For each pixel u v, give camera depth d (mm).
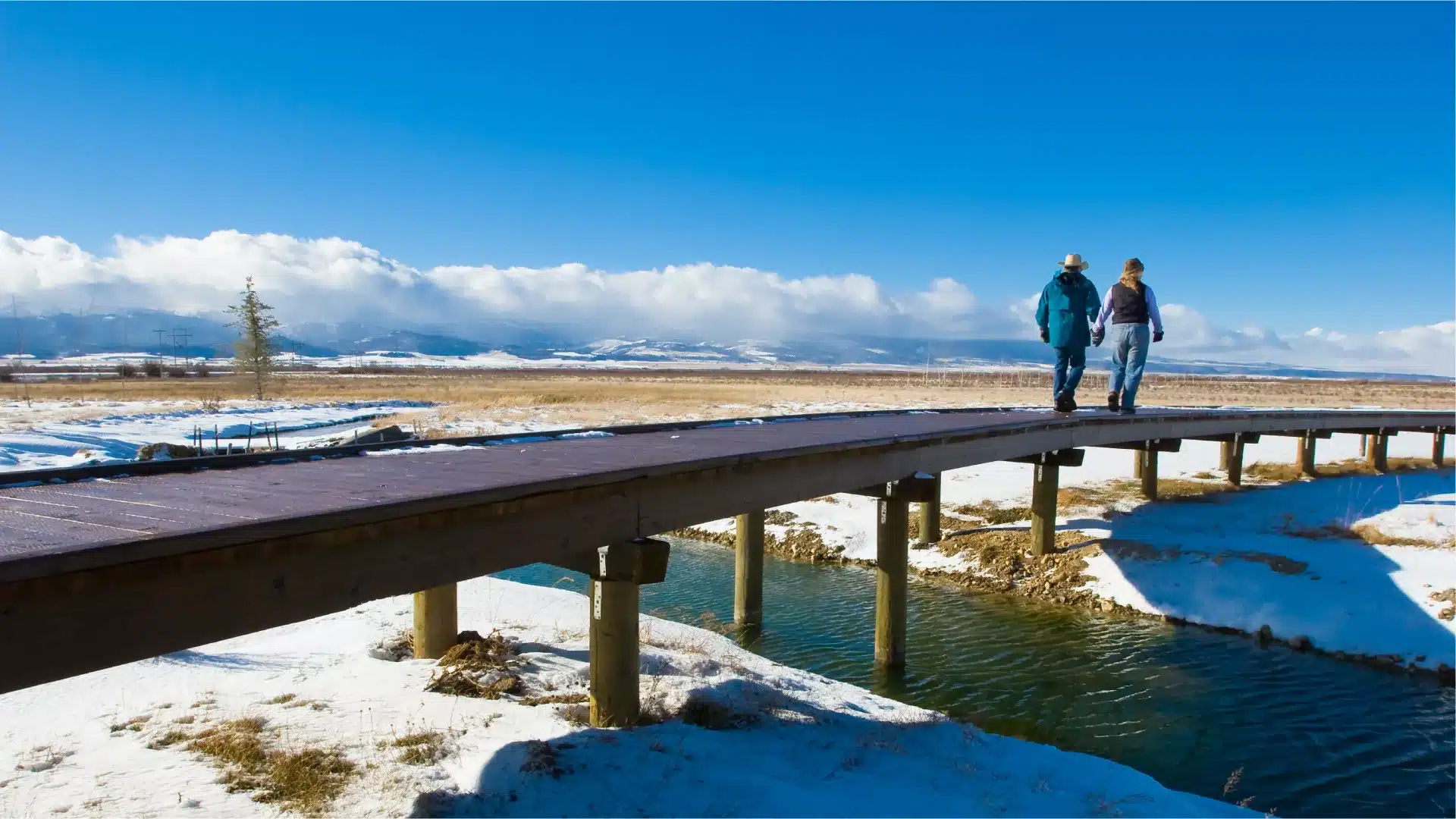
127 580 3494
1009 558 15516
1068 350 14750
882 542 10984
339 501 4492
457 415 37156
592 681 6434
